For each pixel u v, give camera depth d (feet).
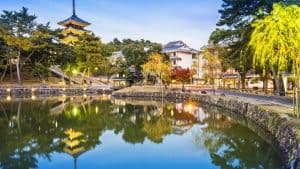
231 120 86.02
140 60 261.44
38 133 67.67
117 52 341.21
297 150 33.55
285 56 52.65
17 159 47.70
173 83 247.50
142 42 284.41
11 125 78.38
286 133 44.14
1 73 253.24
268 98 106.93
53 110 114.21
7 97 188.34
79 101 160.86
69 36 329.52
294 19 51.49
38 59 251.60
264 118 64.39
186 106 133.69
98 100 171.01
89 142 59.67
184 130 72.69
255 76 202.28
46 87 233.76
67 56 256.32
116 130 73.15
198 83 279.08
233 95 134.51
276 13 53.88
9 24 233.14
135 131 71.92
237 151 50.96
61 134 67.15
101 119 91.61
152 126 79.36
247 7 112.27
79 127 76.74
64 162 46.34
